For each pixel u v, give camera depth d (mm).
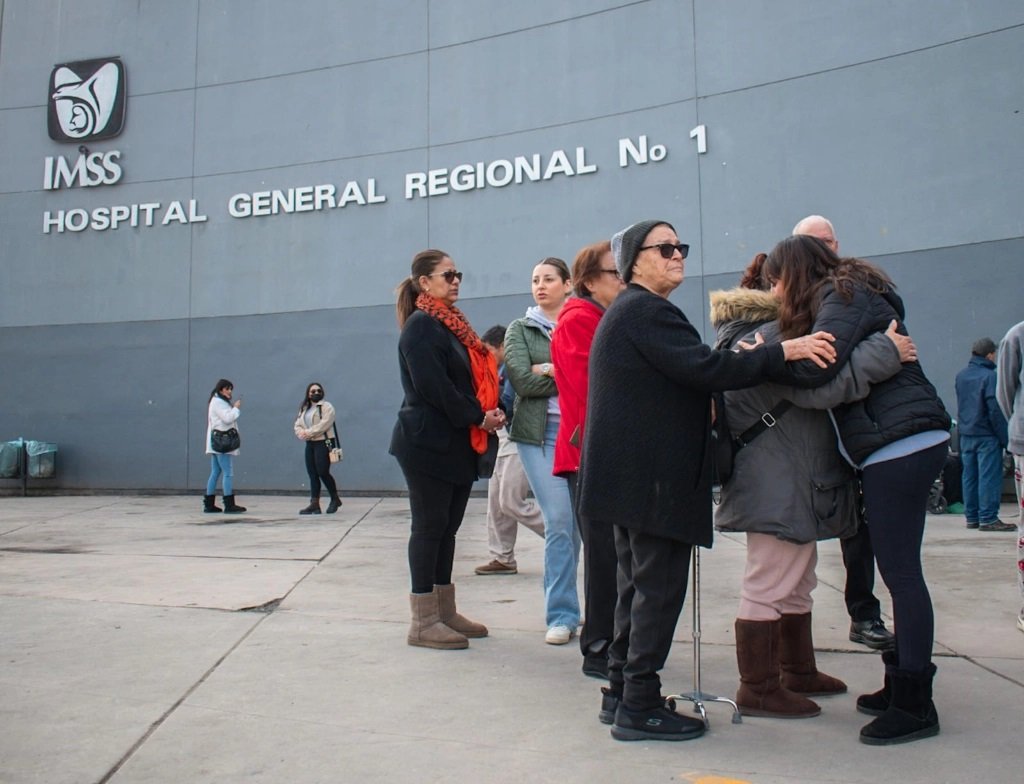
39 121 13953
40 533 8320
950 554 6285
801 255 3107
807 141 10336
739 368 2775
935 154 9688
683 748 2771
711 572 5758
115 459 13344
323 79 12836
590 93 11477
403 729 2961
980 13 9523
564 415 3803
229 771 2605
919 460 2846
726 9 10828
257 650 3961
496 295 11773
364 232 12508
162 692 3354
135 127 13594
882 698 3057
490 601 5070
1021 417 4191
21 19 14141
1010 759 2652
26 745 2812
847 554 4012
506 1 11992
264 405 12805
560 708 3182
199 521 9398
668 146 11031
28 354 13750
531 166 11727
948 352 9492
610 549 3523
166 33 13578
